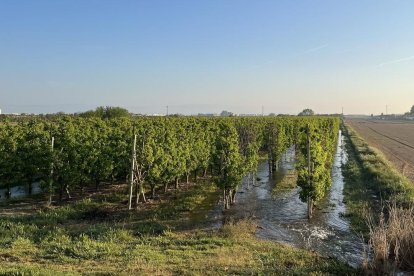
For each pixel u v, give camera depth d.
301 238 17.34
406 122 189.12
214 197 25.19
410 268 12.86
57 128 27.52
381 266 12.45
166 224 18.56
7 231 16.09
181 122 38.22
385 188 25.80
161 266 12.39
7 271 10.98
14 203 22.48
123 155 25.64
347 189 27.78
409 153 52.19
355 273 12.67
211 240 15.74
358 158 44.97
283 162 44.03
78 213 20.16
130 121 36.47
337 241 17.00
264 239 16.94
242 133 33.12
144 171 22.81
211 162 29.09
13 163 24.16
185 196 24.80
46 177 22.12
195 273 11.82
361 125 150.50
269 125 42.12
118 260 12.97
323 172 21.88
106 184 28.44
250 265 12.91
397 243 12.66
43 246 14.34
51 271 11.29
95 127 30.47
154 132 27.77
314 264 13.42
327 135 38.03
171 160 24.50
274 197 25.83
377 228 14.91
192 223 19.02
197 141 30.09
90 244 14.59
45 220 18.41
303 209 22.73
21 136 26.28
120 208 21.45
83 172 23.66
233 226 17.70
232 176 21.48
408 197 22.03
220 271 12.12
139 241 15.51
